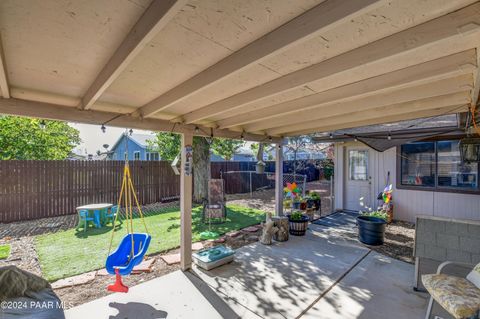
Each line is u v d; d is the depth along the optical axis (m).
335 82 2.25
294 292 3.01
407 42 1.48
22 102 2.47
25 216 6.64
